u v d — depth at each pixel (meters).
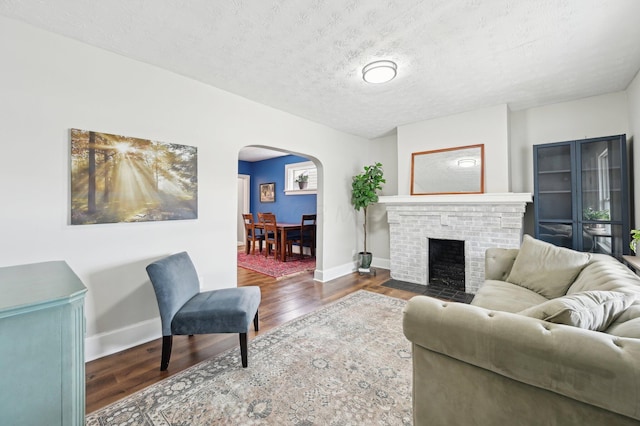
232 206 2.98
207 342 2.33
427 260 4.03
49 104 1.92
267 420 1.48
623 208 2.78
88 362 2.05
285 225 5.89
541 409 0.96
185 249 2.62
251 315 2.07
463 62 2.39
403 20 1.84
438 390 1.20
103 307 2.16
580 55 2.29
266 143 3.34
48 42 1.92
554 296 2.15
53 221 1.94
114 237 2.21
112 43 2.08
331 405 1.59
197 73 2.55
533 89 2.97
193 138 2.66
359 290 3.73
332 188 4.39
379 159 5.05
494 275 2.70
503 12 1.77
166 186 2.46
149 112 2.38
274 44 2.11
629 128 2.95
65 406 1.10
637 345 0.84
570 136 3.30
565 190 3.13
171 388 1.74
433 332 1.17
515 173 3.66
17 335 1.00
